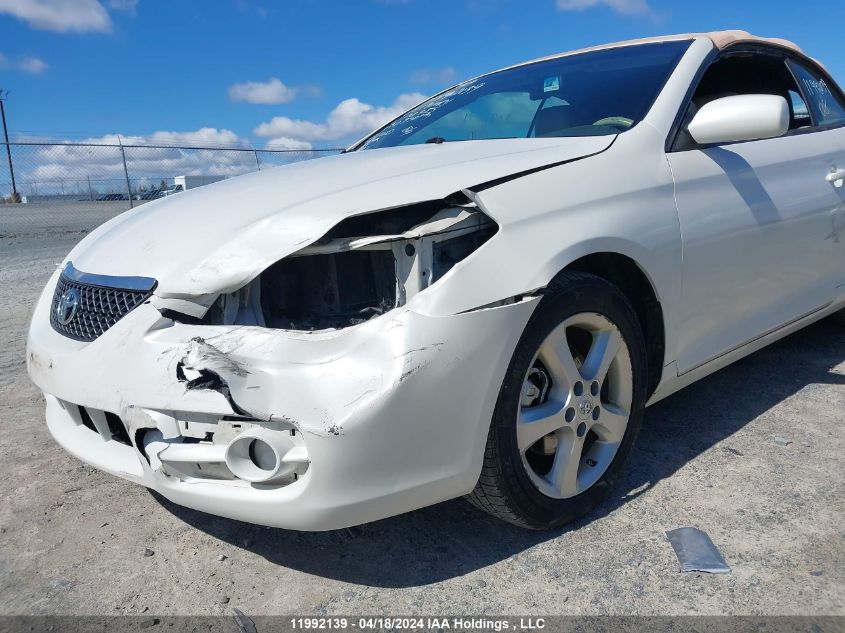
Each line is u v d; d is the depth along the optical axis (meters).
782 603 1.72
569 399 1.97
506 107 2.89
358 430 1.56
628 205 2.09
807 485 2.28
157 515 2.31
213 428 1.68
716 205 2.41
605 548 1.99
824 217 3.05
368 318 1.74
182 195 2.38
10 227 12.57
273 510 1.65
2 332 5.11
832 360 3.53
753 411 2.93
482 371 1.70
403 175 1.94
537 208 1.85
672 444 2.65
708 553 1.92
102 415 1.95
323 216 1.73
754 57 3.00
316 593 1.86
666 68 2.60
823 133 3.25
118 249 2.06
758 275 2.68
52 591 1.91
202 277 1.73
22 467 2.71
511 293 1.73
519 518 1.92
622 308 2.08
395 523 2.17
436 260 1.71
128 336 1.79
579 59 3.00
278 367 1.60
